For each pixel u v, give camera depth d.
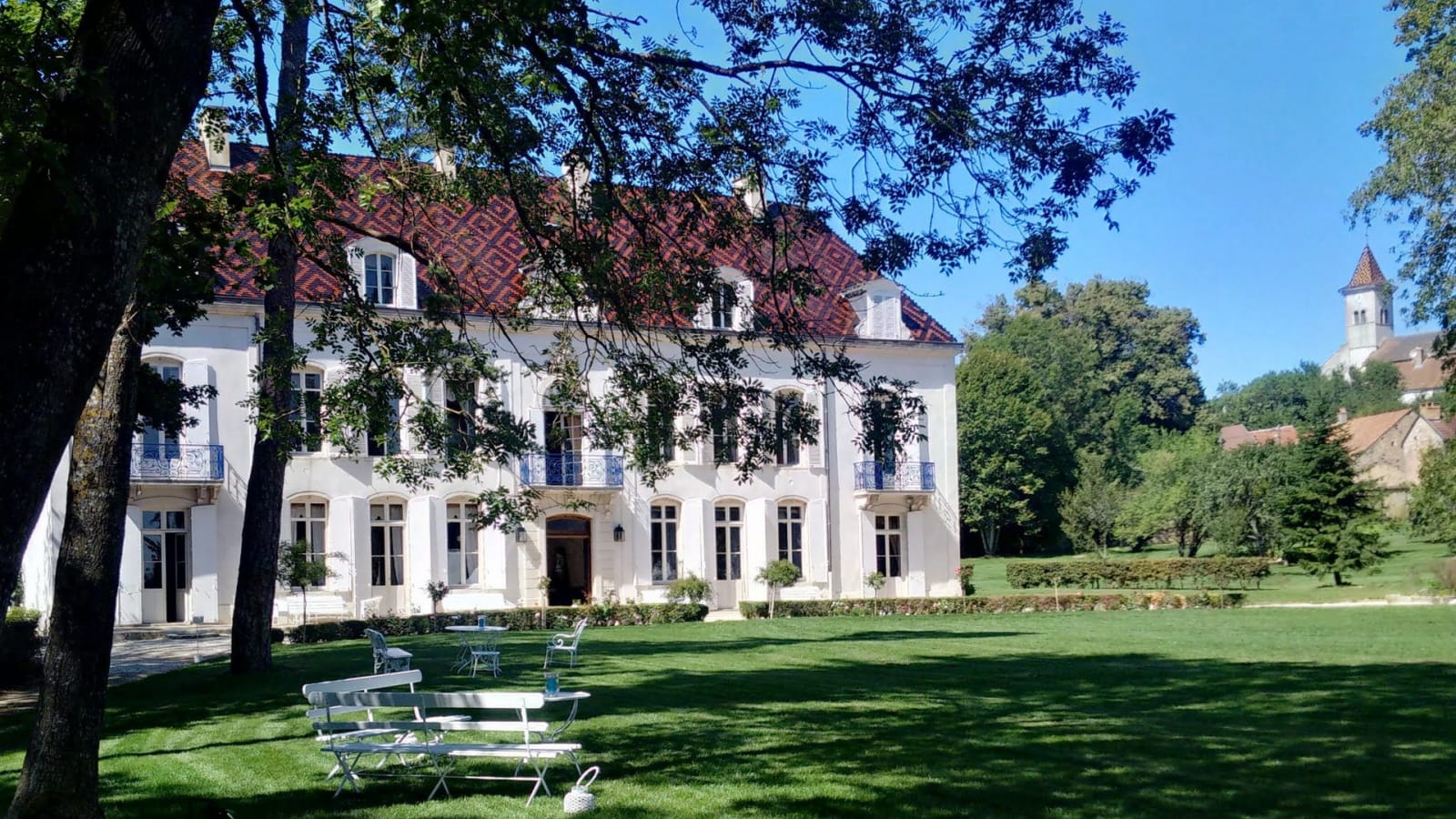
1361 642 21.73
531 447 12.01
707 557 35.53
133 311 9.11
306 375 29.69
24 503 4.96
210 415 29.39
